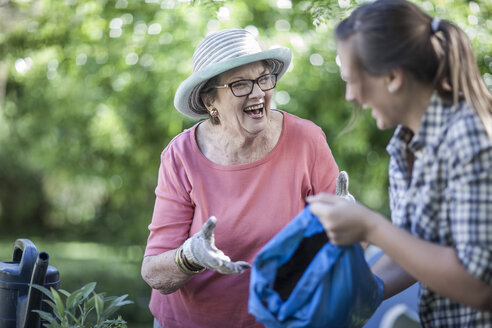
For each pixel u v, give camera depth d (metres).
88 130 6.77
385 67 1.43
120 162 6.96
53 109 6.76
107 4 5.46
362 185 6.40
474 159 1.34
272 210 2.25
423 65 1.44
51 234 17.30
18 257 2.55
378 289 1.70
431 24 1.47
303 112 5.52
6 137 9.73
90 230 17.05
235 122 2.22
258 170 2.27
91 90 6.27
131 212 8.93
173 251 2.12
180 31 5.24
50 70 5.95
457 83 1.43
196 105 2.37
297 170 2.28
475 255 1.31
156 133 6.50
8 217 17.11
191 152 2.34
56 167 7.21
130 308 8.05
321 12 3.31
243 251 2.26
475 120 1.38
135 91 6.06
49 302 2.25
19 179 16.31
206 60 2.20
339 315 1.53
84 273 10.17
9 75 6.30
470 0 4.27
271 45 4.88
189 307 2.31
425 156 1.46
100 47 5.73
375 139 6.01
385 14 1.44
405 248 1.39
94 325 2.32
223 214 2.26
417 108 1.48
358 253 1.57
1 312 2.35
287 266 1.71
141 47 5.59
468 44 1.47
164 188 2.34
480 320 1.46
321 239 1.72
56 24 5.48
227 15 4.30
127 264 11.26
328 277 1.52
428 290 1.56
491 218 1.32
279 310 1.54
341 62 1.51
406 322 3.26
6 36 5.36
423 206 1.46
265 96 2.20
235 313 2.26
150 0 5.39
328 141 5.81
